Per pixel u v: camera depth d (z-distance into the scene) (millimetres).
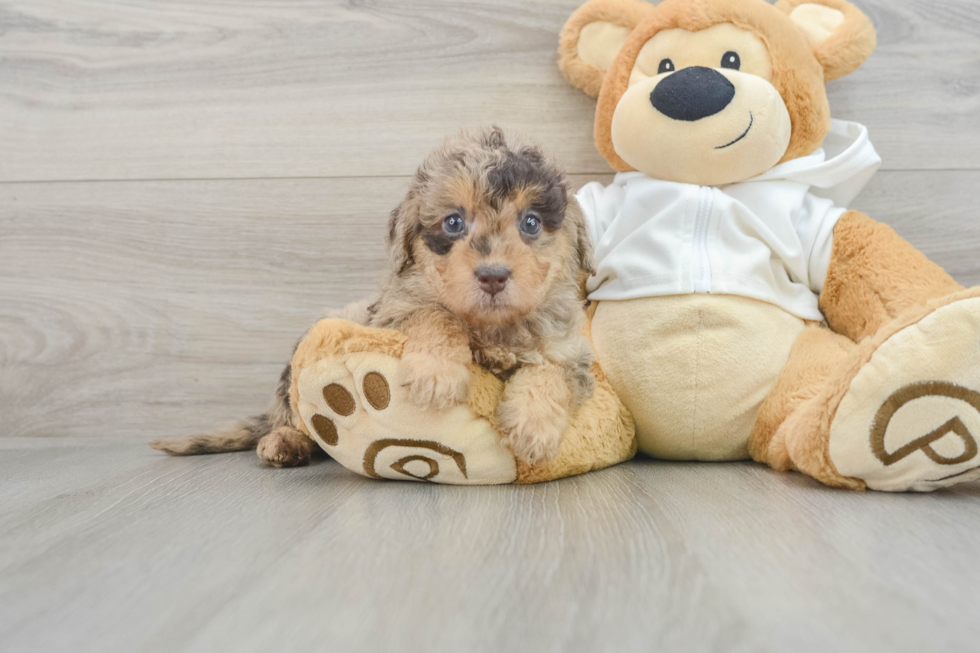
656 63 1578
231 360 1979
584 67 1754
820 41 1606
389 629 692
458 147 1259
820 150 1639
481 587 793
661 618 708
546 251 1245
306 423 1310
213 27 1946
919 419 1144
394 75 1917
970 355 1104
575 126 1890
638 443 1578
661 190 1549
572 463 1354
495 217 1184
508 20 1889
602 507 1132
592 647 649
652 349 1472
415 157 1925
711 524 1022
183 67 1957
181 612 743
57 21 1969
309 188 1947
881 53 1818
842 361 1248
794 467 1400
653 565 854
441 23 1902
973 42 1812
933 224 1833
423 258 1274
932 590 769
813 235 1570
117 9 1958
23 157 1998
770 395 1447
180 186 1970
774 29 1513
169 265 1980
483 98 1902
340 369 1225
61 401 2014
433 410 1225
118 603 771
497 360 1285
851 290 1539
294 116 1942
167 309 1985
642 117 1500
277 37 1936
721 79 1458
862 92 1830
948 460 1149
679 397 1463
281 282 1963
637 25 1635
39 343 2014
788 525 1014
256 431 1762
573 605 742
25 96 1990
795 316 1541
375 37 1916
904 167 1834
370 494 1251
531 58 1889
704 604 739
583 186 1824
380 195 1934
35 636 695
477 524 1041
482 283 1138
